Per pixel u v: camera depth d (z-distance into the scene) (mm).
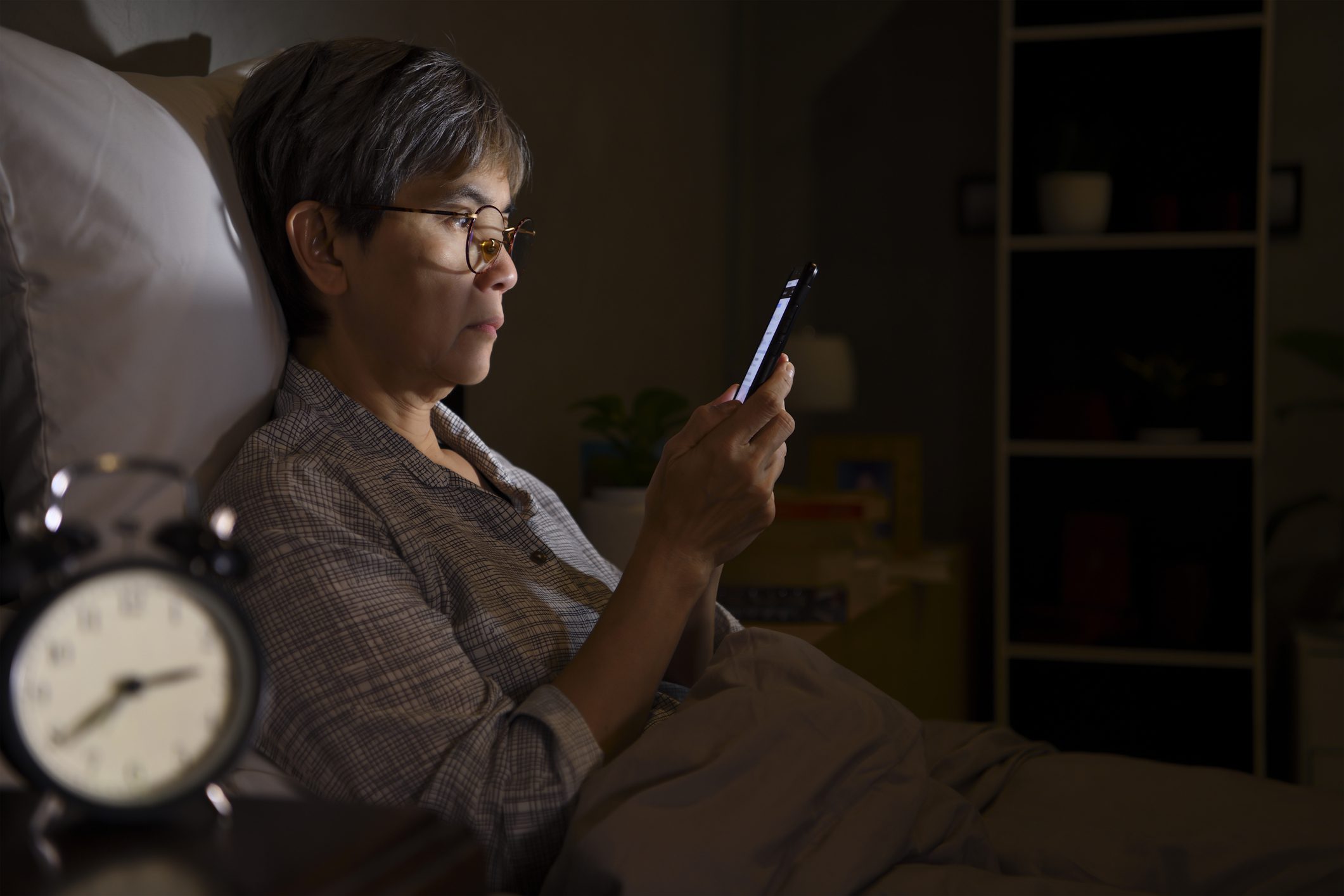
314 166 933
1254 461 2627
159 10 1135
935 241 3289
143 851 424
